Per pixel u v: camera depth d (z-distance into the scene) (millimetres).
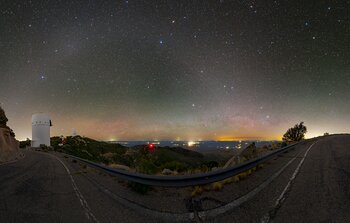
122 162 40688
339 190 7719
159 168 15172
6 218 7109
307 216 5879
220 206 7289
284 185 8945
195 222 6340
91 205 8320
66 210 7742
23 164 26016
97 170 20078
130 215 7137
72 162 29516
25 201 9164
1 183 13648
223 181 9844
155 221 6590
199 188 9047
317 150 19953
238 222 6012
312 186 8469
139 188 10062
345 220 5484
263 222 5812
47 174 17406
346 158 14359
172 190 9859
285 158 16344
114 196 9719
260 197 7734
